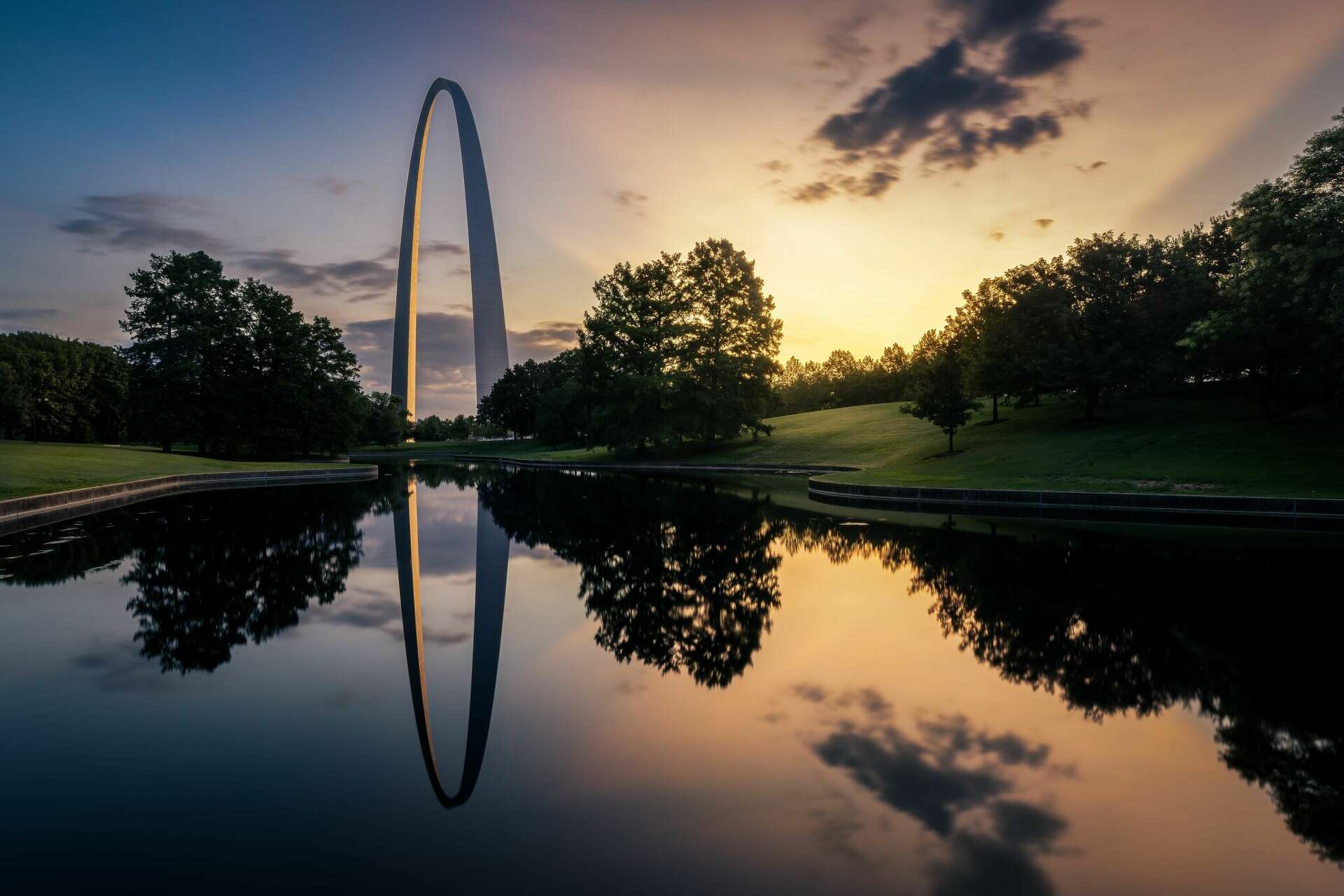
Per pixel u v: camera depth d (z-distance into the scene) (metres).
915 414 41.34
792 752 5.21
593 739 5.50
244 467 45.09
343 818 4.33
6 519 19.67
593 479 43.41
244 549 15.41
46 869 3.79
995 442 40.53
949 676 6.88
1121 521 19.45
